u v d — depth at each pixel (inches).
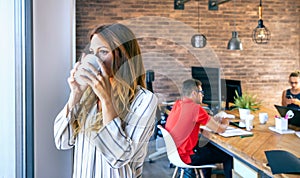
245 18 224.8
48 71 69.9
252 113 145.3
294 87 167.9
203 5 218.8
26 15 67.6
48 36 69.7
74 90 44.6
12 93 65.6
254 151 80.8
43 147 70.4
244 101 128.1
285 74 232.8
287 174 61.9
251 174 80.0
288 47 231.5
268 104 231.1
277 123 106.2
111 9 207.5
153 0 212.1
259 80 229.6
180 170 113.0
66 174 72.1
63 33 70.8
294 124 109.3
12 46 65.6
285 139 94.0
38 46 69.0
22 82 68.8
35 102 69.2
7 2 62.4
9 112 64.0
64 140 46.4
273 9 228.4
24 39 68.0
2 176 61.2
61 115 46.5
